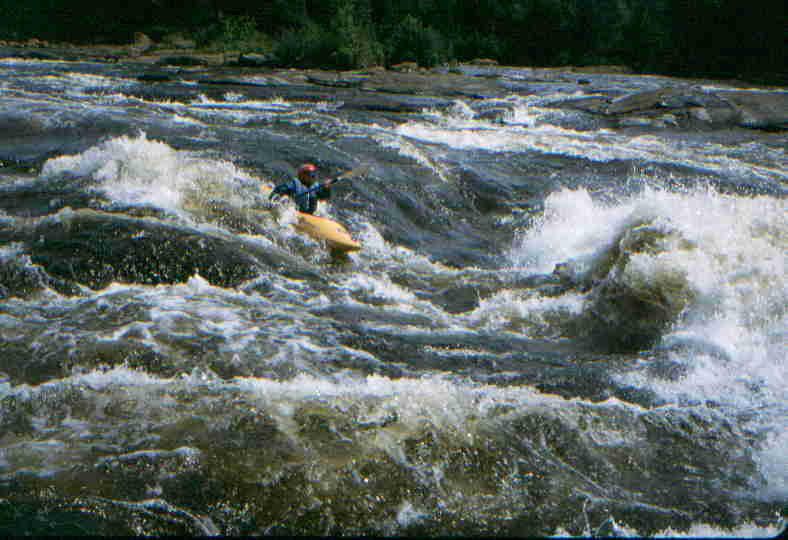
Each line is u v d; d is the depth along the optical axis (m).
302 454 4.45
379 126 16.23
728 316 6.48
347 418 4.82
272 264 7.66
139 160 9.52
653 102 19.36
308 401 5.00
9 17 40.25
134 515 3.95
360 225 9.67
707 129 18.03
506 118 19.09
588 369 5.91
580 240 9.86
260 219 8.78
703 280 6.69
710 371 5.90
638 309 6.71
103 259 7.08
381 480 4.30
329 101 20.45
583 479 4.47
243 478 4.24
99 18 40.97
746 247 7.01
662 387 5.61
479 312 7.25
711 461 4.71
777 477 4.58
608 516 4.16
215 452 4.43
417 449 4.57
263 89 22.34
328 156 11.62
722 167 13.83
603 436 4.87
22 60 27.98
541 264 9.23
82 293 6.66
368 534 3.93
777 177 13.31
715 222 7.36
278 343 5.89
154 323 6.03
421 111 19.81
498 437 4.75
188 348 5.64
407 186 11.16
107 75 23.44
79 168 9.37
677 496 4.38
